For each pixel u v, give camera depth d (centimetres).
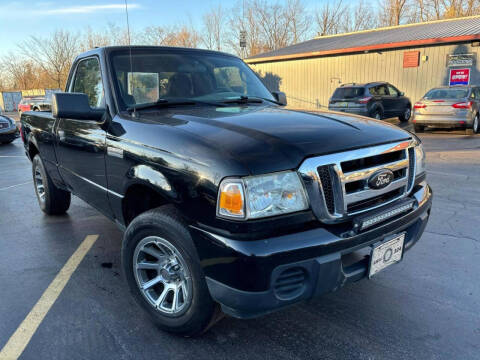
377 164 226
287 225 196
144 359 232
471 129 1180
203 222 205
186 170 213
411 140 252
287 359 230
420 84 1680
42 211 524
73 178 370
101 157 297
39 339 251
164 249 242
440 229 425
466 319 266
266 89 392
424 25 2164
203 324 230
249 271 189
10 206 551
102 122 301
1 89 4519
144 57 332
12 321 271
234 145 206
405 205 238
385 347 239
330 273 202
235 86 365
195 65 353
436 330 255
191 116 265
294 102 2134
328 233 201
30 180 727
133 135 261
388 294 300
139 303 264
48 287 318
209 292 215
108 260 369
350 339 247
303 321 267
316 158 202
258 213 191
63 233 441
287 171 197
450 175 669
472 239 398
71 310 284
